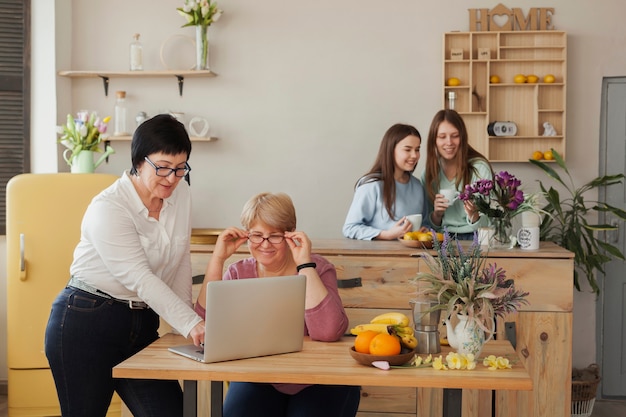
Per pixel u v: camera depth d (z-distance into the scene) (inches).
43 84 198.1
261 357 95.7
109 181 171.3
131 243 101.6
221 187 206.7
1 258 199.0
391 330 96.3
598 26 198.7
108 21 205.9
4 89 196.9
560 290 139.6
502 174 145.7
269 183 205.8
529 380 85.9
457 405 89.4
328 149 204.2
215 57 204.8
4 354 199.5
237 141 205.9
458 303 96.4
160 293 99.9
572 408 185.0
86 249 103.7
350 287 142.6
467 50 199.0
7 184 178.7
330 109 203.8
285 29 203.5
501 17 199.0
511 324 140.3
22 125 198.2
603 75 199.3
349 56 202.7
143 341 107.3
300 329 98.2
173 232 108.0
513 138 199.0
